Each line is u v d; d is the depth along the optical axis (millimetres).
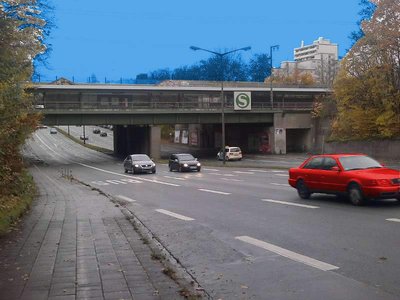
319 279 6598
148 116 65875
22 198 15930
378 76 49750
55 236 9812
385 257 7672
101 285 6121
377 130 52906
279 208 14484
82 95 67188
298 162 51875
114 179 36188
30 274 6672
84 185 28328
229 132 88062
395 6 46094
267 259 7977
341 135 58875
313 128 75062
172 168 43875
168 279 6445
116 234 10109
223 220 12625
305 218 12242
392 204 14297
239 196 18891
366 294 5852
